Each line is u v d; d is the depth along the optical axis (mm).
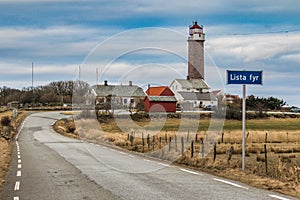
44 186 10867
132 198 9078
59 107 98188
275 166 16234
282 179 12391
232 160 18156
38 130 50375
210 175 12883
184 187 10523
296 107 85188
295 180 12023
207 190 10062
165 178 12203
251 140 33844
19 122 63000
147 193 9688
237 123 52469
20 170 14422
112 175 12930
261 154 24328
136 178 12250
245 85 13570
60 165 15852
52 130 50344
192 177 12414
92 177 12500
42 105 104562
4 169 14680
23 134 43656
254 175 12883
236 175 12820
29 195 9602
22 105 105000
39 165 15922
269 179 12031
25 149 24484
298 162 20578
